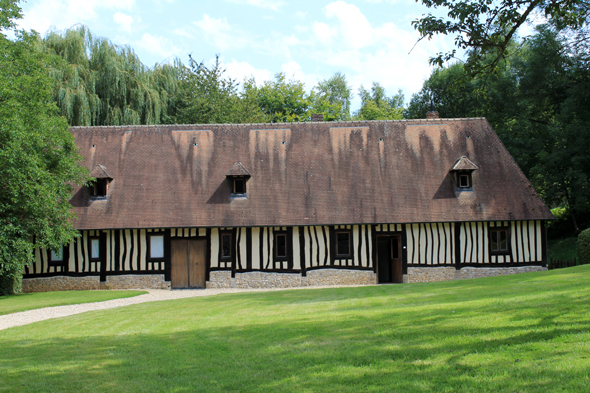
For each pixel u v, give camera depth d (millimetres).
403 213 16719
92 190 17328
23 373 5738
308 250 16562
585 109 21250
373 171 17953
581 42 21250
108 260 16594
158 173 17906
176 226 16438
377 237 16703
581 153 20750
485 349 5285
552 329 5715
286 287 16375
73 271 16531
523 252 16484
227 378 5168
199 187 17516
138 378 5355
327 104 38719
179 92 28719
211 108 29609
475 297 8969
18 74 14070
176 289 16438
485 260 16453
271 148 18641
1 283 15625
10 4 13609
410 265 16594
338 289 13773
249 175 17266
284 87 37906
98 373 5621
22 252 13438
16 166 12797
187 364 5797
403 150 18531
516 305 7395
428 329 6414
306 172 17922
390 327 6785
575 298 7336
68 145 15461
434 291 10867
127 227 16406
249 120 31609
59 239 14812
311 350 5965
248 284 16453
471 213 16625
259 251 16547
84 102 22359
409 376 4727
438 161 18172
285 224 16469
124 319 9508
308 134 19094
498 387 4223
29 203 13117
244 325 7957
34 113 13734
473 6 8352
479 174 17672
